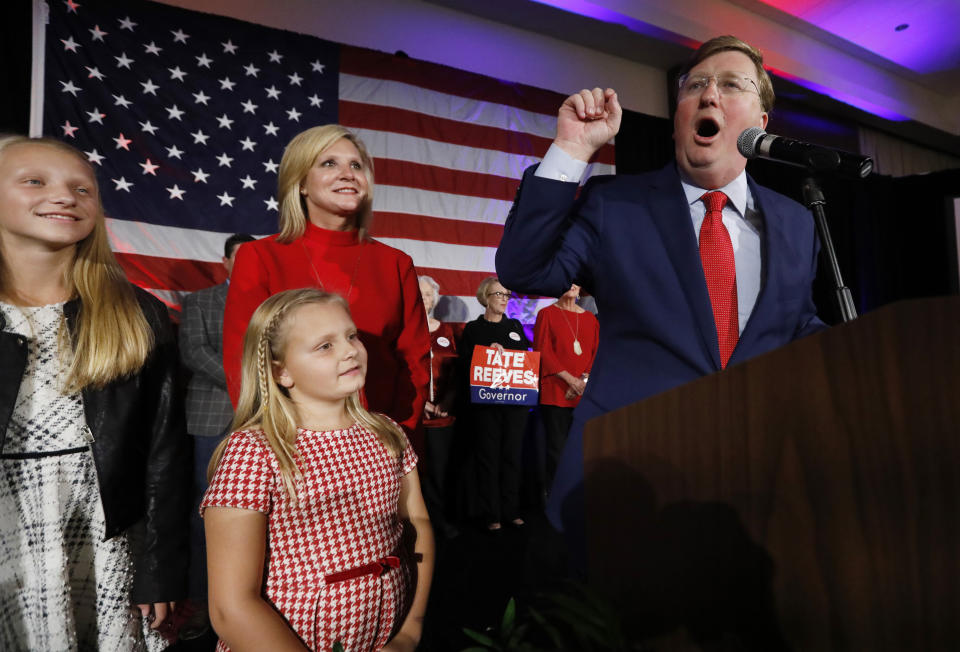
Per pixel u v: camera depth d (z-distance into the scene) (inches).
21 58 121.7
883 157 277.7
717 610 23.4
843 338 19.8
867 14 213.3
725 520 23.3
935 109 274.7
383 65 162.1
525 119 182.4
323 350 45.0
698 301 44.9
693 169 48.4
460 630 83.4
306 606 40.0
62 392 45.2
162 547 49.1
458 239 166.7
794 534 20.9
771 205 49.1
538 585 101.3
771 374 22.0
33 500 43.4
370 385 62.7
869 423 19.0
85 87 127.1
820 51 230.5
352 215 67.2
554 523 43.8
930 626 17.3
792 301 46.2
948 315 17.6
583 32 195.6
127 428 47.4
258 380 45.7
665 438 26.2
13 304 45.6
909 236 273.4
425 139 165.8
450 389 143.9
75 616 45.5
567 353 154.8
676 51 208.1
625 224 48.0
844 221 261.9
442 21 181.8
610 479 29.0
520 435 143.3
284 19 158.1
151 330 50.6
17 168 44.3
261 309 47.0
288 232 65.1
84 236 46.8
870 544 18.8
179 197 134.0
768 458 21.9
